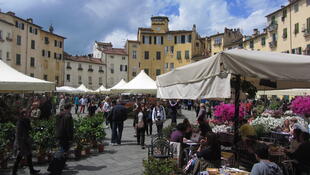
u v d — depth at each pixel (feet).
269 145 19.48
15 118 37.32
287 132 25.16
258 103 82.99
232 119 26.45
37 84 34.32
